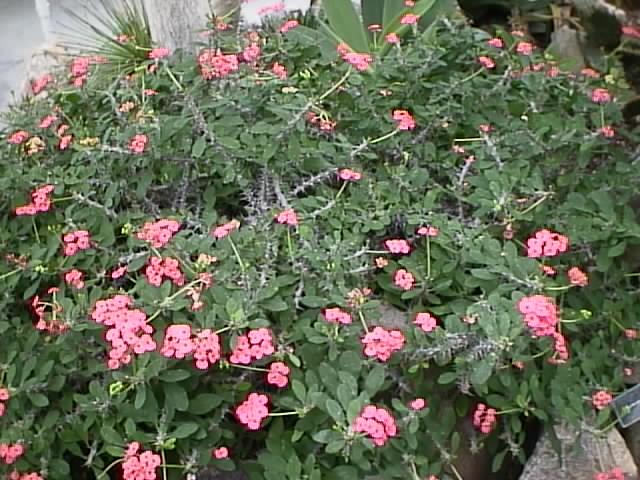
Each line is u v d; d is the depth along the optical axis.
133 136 1.51
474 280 1.31
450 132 1.59
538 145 1.53
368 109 1.60
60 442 1.25
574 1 2.14
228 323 1.19
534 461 1.30
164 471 1.16
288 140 1.46
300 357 1.24
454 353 1.25
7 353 1.31
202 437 1.19
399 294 1.37
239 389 1.22
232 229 1.34
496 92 1.64
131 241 1.37
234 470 1.26
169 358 1.18
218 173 1.49
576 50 2.16
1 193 1.51
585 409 1.27
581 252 1.41
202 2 2.22
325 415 1.19
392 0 2.01
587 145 1.49
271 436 1.21
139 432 1.17
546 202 1.47
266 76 1.64
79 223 1.45
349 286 1.33
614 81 1.79
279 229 1.36
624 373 1.35
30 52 3.22
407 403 1.26
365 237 1.42
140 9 2.65
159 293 1.24
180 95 1.62
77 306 1.27
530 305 1.18
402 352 1.24
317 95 1.61
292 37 1.84
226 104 1.52
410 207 1.43
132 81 1.75
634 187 1.47
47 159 1.59
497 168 1.49
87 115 1.72
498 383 1.26
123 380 1.18
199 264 1.27
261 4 2.43
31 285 1.41
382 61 1.71
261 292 1.24
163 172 1.49
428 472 1.21
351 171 1.43
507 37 1.84
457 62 1.76
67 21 3.44
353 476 1.18
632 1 2.09
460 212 1.45
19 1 3.66
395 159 1.57
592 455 1.29
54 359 1.28
